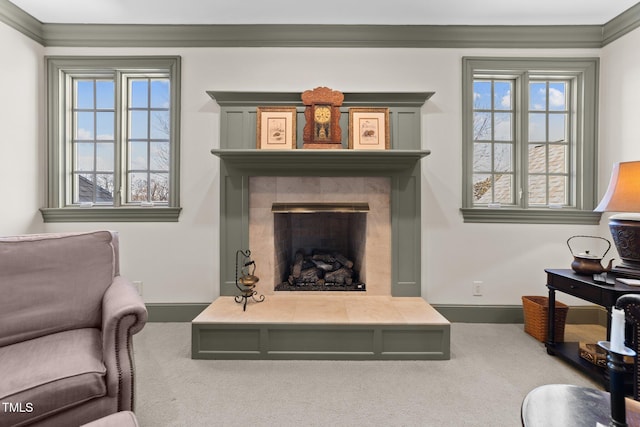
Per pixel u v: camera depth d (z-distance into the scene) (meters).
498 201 3.05
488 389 1.90
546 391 1.15
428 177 2.93
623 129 2.68
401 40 2.90
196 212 2.93
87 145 3.05
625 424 0.88
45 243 1.70
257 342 2.27
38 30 2.82
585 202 2.91
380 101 2.85
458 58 2.92
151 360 2.23
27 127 2.76
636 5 2.54
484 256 2.93
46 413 1.20
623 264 2.07
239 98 2.84
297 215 3.30
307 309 2.52
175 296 2.94
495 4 2.57
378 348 2.26
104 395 1.35
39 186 2.87
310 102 2.74
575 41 2.88
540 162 3.05
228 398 1.80
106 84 3.05
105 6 2.61
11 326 1.50
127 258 2.92
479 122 3.05
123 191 3.01
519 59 2.89
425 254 2.93
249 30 2.88
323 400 1.79
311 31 2.88
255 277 2.56
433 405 1.75
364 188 2.90
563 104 3.06
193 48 2.92
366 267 2.93
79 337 1.54
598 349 2.10
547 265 2.91
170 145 2.92
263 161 2.79
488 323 2.91
